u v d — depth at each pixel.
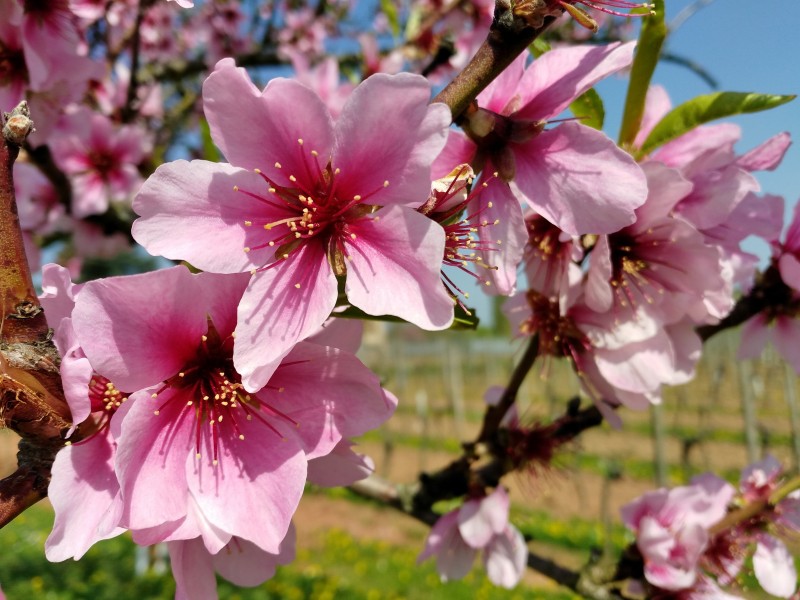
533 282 0.11
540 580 0.77
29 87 0.14
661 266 0.11
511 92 0.09
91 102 0.26
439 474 0.16
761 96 0.10
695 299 0.11
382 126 0.07
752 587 0.19
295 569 0.81
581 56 0.09
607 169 0.08
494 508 0.15
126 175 0.26
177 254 0.07
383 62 0.26
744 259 0.12
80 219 0.26
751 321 0.15
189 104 0.34
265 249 0.08
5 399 0.07
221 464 0.08
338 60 0.31
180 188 0.07
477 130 0.09
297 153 0.08
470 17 0.27
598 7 0.09
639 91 0.11
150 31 0.39
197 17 0.42
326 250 0.08
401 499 0.17
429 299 0.07
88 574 0.75
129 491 0.07
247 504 0.08
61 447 0.07
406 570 0.82
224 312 0.08
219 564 0.09
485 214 0.09
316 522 1.03
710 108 0.10
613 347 0.11
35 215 0.25
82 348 0.07
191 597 0.08
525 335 0.13
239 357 0.07
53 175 0.24
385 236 0.07
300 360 0.08
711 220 0.11
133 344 0.07
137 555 0.74
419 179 0.07
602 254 0.10
